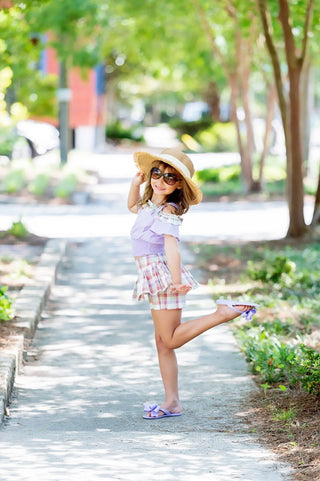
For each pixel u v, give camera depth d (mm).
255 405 6363
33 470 4586
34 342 8453
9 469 4598
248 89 25219
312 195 24391
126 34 23812
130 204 6309
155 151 49031
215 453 5070
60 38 22797
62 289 11445
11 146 29094
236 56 24078
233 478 4551
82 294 11133
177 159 5820
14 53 16594
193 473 4625
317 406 6043
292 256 13570
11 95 28766
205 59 26219
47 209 21062
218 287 11320
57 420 6012
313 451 5047
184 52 25750
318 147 45750
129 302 10648
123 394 6777
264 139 25500
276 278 11484
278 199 24297
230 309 5836
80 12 19375
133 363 7766
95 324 9375
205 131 47406
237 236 16734
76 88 38031
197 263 13398
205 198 24703
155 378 7273
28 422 5941
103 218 19500
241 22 16516
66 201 22266
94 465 4711
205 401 6535
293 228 15656
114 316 9812
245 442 5367
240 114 51781
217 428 5812
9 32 14773
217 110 54000
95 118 41531
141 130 61781
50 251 13469
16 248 14273
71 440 5340
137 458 4895
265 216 20516
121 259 14016
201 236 16797
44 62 32625
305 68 24141
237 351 8156
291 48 14719
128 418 6102
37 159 30594
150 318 9727
